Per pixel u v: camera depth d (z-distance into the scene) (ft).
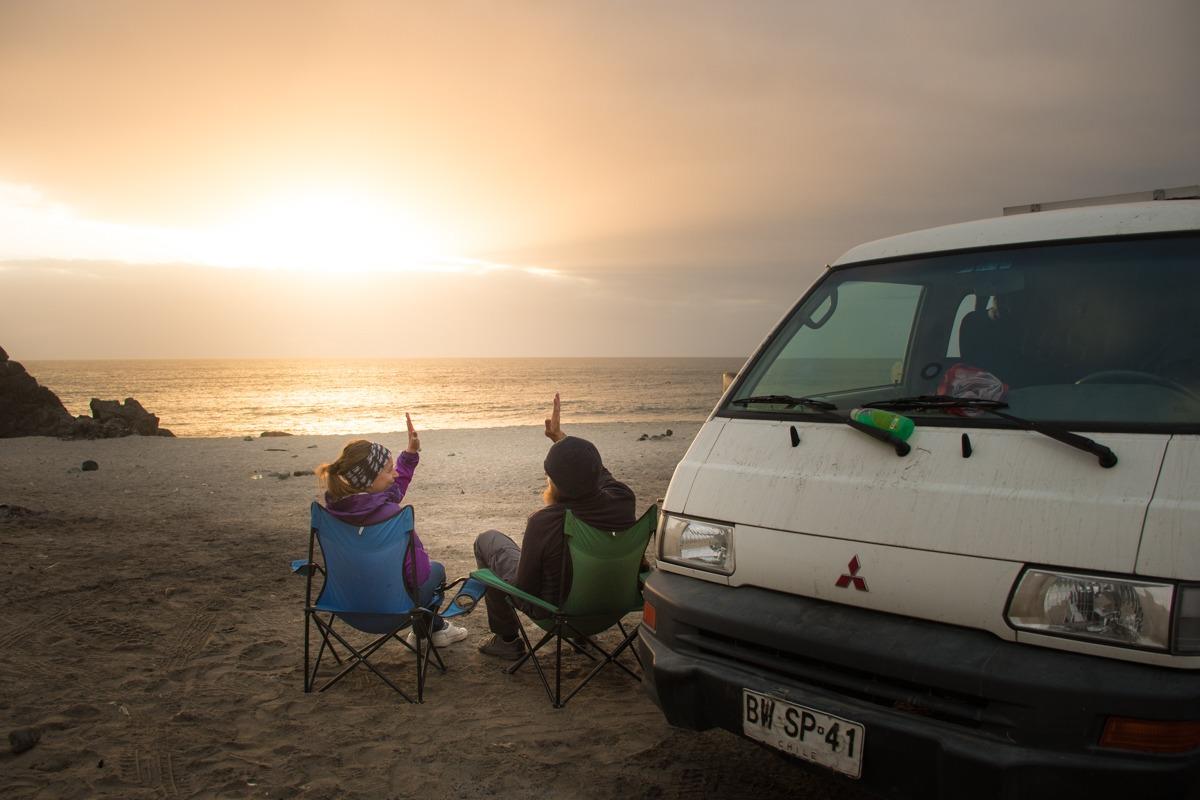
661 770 11.55
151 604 19.54
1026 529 7.80
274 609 19.36
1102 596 7.23
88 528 29.76
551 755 12.01
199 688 14.44
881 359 11.07
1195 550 7.01
